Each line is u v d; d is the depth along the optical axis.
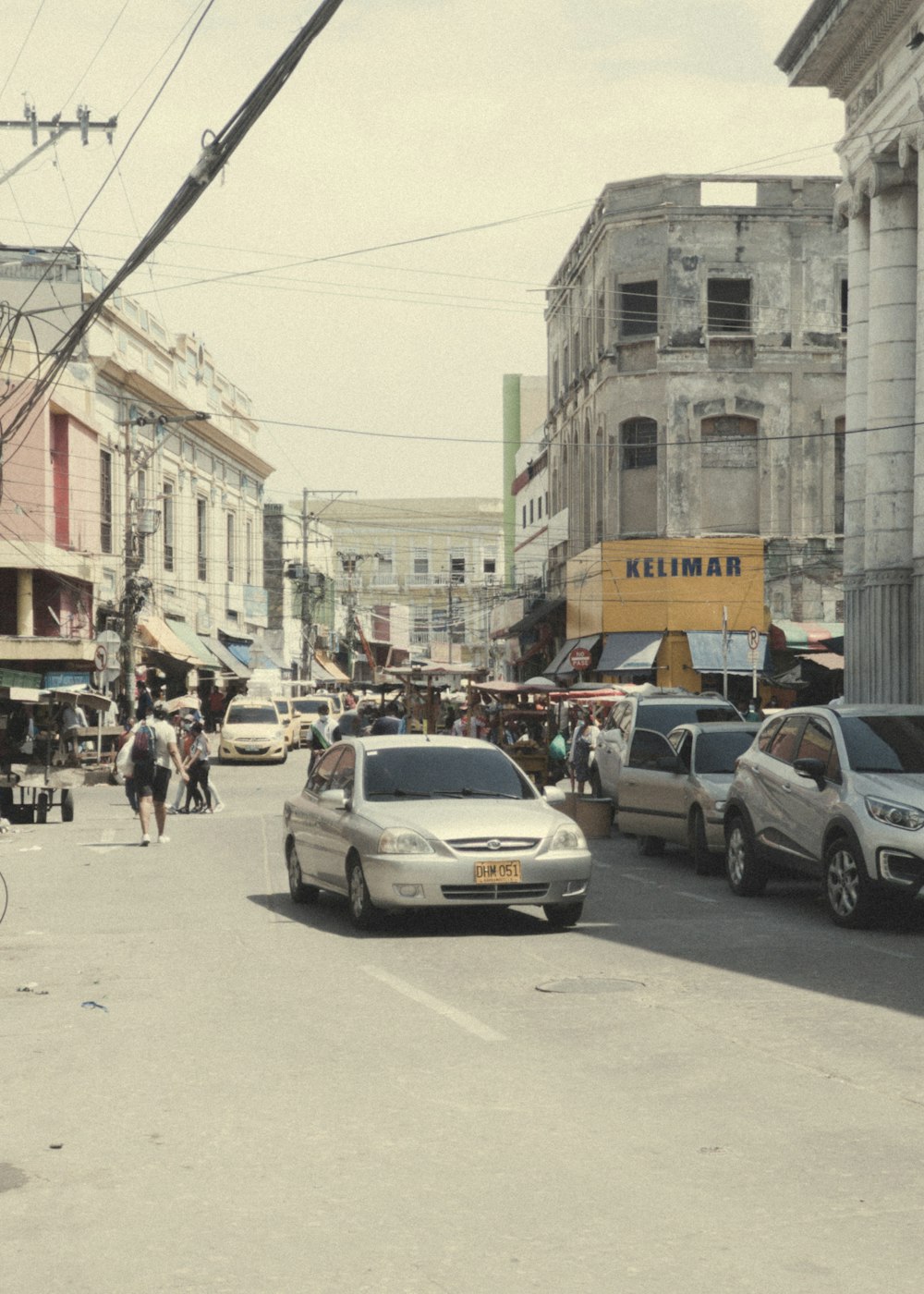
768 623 48.62
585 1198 5.88
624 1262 5.16
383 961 11.96
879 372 27.70
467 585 121.25
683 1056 8.43
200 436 64.50
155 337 57.84
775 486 49.03
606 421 51.12
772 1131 6.84
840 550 48.81
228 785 40.81
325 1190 6.04
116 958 12.34
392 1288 4.95
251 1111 7.33
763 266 49.12
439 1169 6.30
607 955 12.23
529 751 35.78
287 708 60.31
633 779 21.86
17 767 27.56
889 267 27.64
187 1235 5.51
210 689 64.69
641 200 49.72
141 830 24.23
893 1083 7.75
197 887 17.72
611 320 50.53
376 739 15.41
